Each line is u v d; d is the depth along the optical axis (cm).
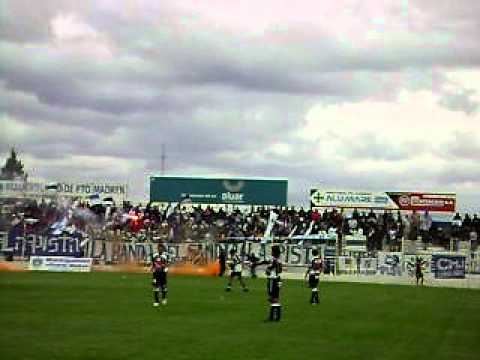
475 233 8444
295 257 7431
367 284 6619
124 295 4469
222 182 9681
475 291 6062
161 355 2250
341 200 9644
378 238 8581
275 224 8425
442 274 7144
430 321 3547
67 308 3650
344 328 3133
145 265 7412
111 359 2156
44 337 2588
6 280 5644
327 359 2284
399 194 9606
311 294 4750
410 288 6244
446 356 2445
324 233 8225
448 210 9544
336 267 7338
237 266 5081
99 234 7819
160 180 9756
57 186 8025
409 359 2348
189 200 9700
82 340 2531
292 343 2612
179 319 3281
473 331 3198
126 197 8256
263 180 9644
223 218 8844
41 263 7150
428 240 8794
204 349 2402
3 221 7550
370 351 2495
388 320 3528
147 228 8200
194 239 7875
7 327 2852
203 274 7331
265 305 4047
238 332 2875
